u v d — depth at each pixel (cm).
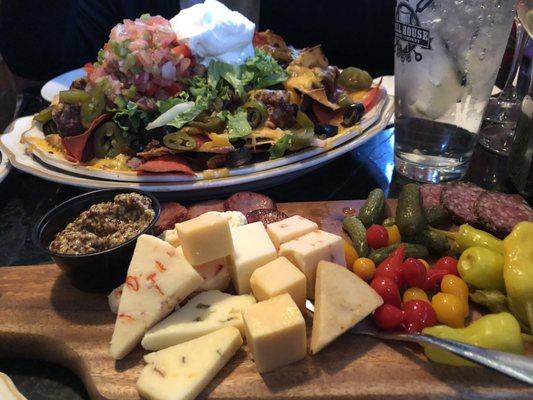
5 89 263
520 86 145
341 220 106
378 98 144
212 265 87
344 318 77
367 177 126
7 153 127
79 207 96
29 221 115
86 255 82
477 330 72
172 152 119
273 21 255
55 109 125
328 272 82
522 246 79
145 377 71
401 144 120
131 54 125
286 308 73
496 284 82
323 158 118
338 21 249
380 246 93
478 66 101
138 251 83
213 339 75
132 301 79
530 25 105
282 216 102
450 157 115
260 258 86
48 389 78
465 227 92
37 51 227
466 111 108
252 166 115
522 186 110
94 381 73
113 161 121
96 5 244
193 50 132
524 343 75
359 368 73
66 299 89
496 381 70
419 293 83
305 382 72
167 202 114
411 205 93
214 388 71
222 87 133
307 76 141
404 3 100
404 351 75
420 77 106
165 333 77
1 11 222
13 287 92
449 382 70
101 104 124
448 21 96
